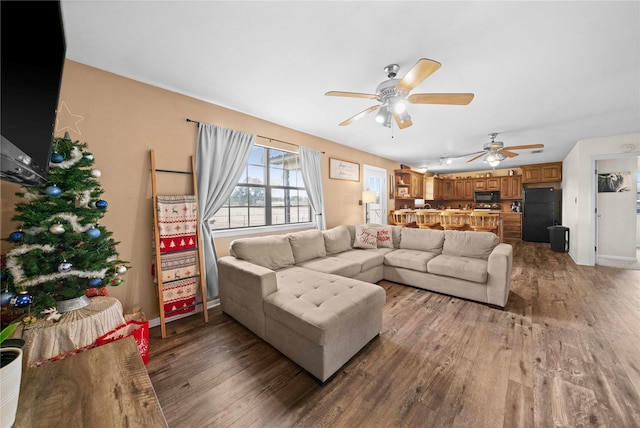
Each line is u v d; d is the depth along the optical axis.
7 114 0.66
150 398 0.68
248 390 1.58
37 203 1.55
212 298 2.81
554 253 5.57
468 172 8.79
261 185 3.55
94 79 2.11
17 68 0.68
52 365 0.80
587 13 1.52
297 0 1.44
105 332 1.66
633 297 3.00
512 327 2.31
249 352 1.98
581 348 1.96
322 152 4.42
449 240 3.59
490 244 3.25
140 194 2.36
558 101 2.83
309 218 4.26
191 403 1.47
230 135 2.95
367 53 1.94
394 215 6.58
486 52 1.92
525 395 1.50
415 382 1.63
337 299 1.91
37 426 0.58
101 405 0.65
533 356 1.87
